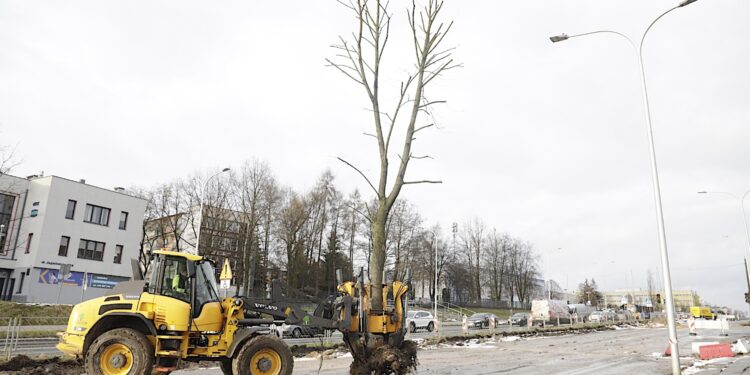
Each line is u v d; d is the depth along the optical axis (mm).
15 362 13219
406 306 10828
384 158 10977
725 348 18719
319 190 61344
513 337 30250
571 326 40875
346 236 62594
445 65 11383
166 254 10773
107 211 48438
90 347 9586
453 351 21016
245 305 10922
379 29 11156
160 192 53344
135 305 10156
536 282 101062
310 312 10664
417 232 69312
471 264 87688
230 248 52562
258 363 10453
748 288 51750
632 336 33406
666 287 13297
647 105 15008
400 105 11227
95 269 46594
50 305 34312
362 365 9875
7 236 43469
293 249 56844
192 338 10508
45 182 44719
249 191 53875
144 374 9625
